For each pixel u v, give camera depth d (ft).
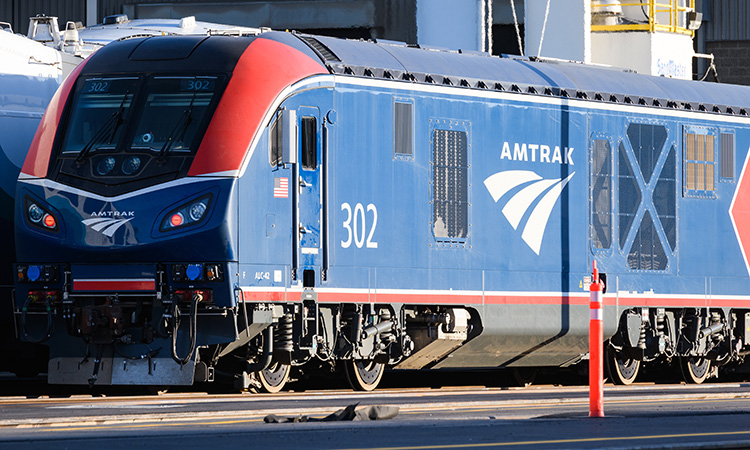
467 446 95.91
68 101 172.55
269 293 167.53
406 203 185.88
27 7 405.18
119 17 282.36
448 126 191.62
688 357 229.25
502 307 196.95
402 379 232.53
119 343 165.07
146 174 164.55
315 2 386.93
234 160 163.43
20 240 169.58
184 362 162.09
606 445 97.35
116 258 164.04
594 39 328.90
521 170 200.54
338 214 177.17
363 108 181.06
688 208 223.30
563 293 205.05
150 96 168.86
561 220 205.57
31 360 208.03
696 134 225.56
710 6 408.87
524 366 211.61
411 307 190.08
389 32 382.22
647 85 223.30
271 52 172.14
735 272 230.27
